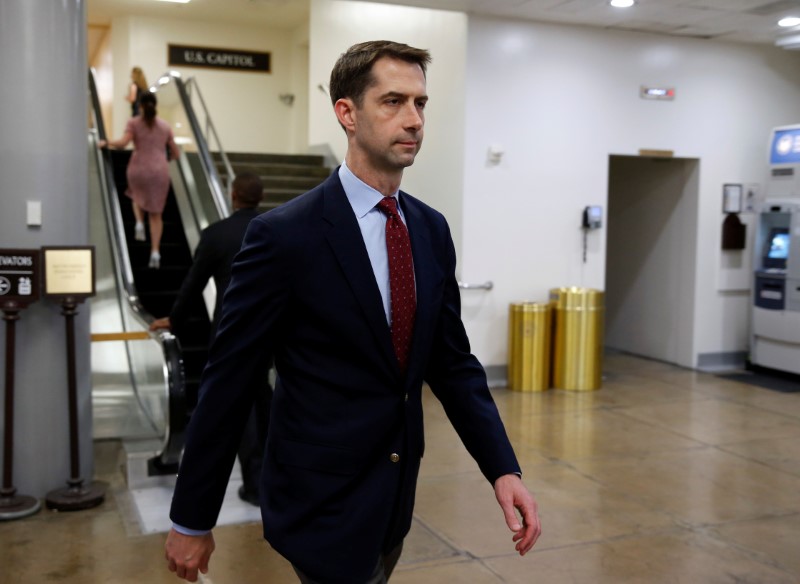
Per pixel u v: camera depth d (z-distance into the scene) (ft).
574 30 27.89
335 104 5.89
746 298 31.27
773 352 29.09
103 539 13.83
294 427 5.63
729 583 12.39
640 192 33.19
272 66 51.34
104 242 26.66
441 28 27.86
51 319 15.48
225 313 5.64
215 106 50.34
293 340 5.69
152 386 20.98
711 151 30.30
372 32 33.99
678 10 25.34
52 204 15.19
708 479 17.66
